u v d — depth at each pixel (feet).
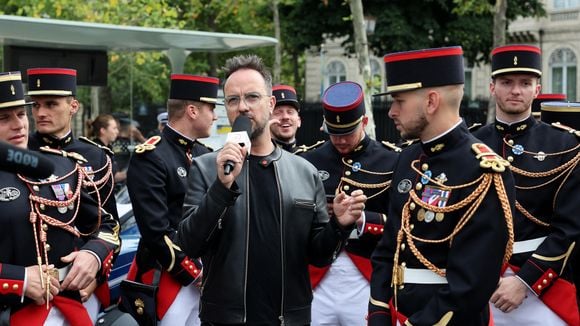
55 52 37.52
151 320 19.39
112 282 23.73
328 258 14.84
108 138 36.06
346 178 20.06
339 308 19.65
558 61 114.93
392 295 14.28
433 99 13.70
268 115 14.96
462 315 13.03
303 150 21.50
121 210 26.20
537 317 17.12
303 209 14.87
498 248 13.12
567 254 16.65
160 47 40.29
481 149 13.60
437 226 13.56
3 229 14.93
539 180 17.42
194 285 19.65
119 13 57.16
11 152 8.81
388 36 86.69
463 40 89.51
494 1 83.71
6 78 15.28
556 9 114.42
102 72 38.58
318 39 91.76
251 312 14.47
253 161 14.87
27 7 55.77
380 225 19.17
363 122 20.18
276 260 14.56
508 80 17.99
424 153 14.17
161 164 19.53
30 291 14.90
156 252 19.17
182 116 20.31
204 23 87.71
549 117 21.07
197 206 14.53
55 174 15.85
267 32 93.50
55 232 15.55
